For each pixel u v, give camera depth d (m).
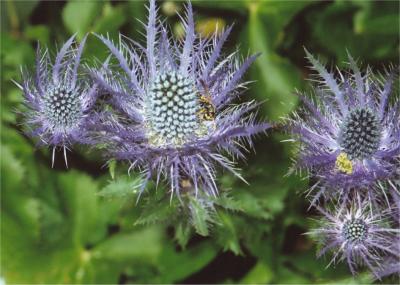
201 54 0.53
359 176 0.52
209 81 0.53
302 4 0.65
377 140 0.53
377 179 0.52
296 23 0.67
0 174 0.65
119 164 0.56
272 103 0.65
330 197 0.53
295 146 0.54
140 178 0.55
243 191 0.60
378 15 0.67
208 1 0.65
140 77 0.54
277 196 0.62
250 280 0.64
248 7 0.66
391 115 0.54
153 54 0.53
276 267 0.64
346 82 0.53
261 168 0.62
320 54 0.67
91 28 0.65
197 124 0.54
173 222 0.57
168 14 0.66
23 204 0.65
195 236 0.65
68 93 0.53
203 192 0.55
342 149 0.54
